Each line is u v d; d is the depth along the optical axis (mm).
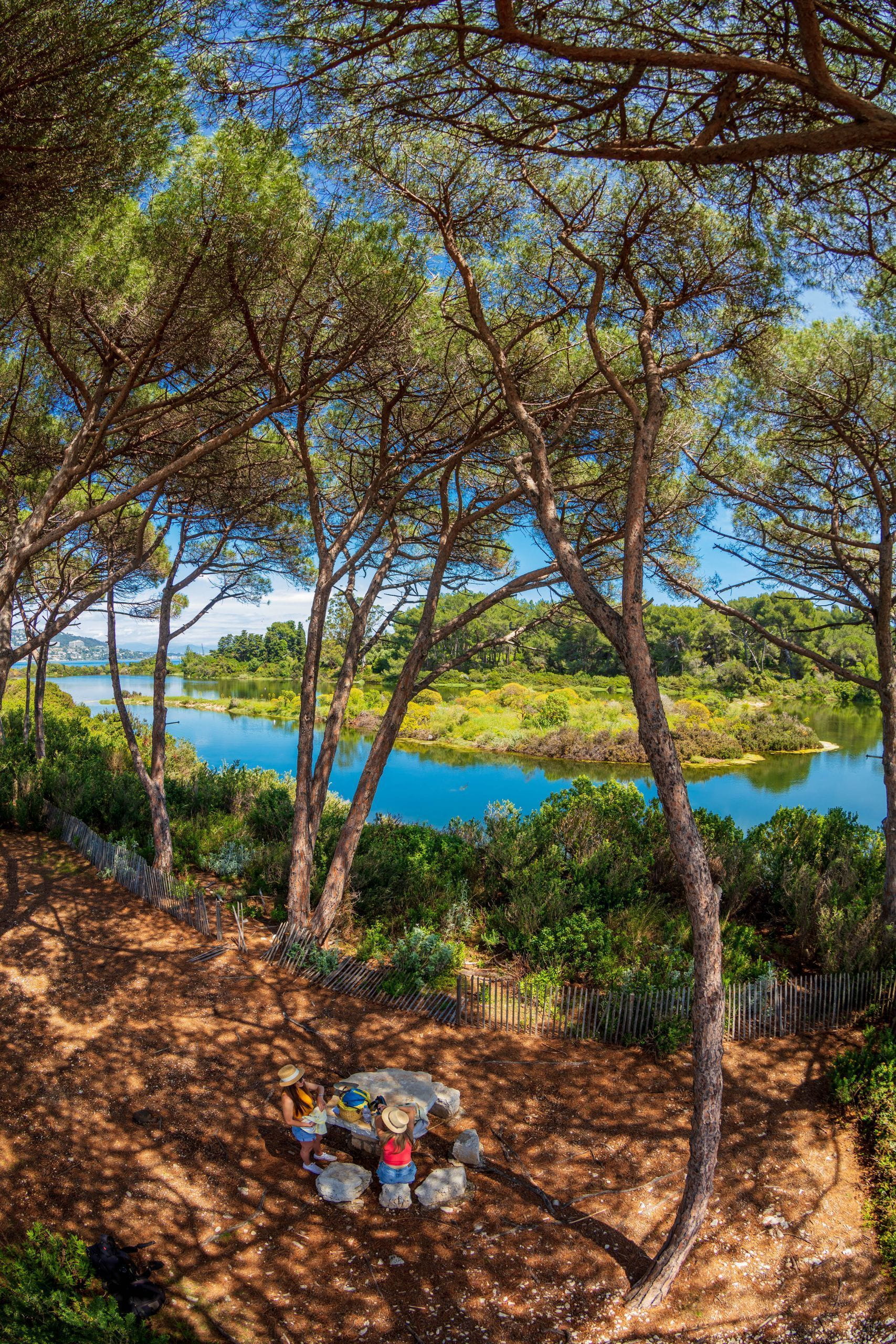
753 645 63500
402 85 5504
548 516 6539
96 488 13234
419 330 8742
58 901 10914
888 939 10039
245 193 6285
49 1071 7172
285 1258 5500
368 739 40656
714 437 9781
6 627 10555
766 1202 6418
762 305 7691
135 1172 6129
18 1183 5840
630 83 4719
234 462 11125
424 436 10656
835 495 10562
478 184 7492
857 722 48906
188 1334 4750
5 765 17078
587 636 72812
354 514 10859
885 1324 5324
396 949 9633
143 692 72688
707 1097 5324
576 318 8695
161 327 6695
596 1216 6133
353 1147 6680
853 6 4688
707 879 5359
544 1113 7320
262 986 9023
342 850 9992
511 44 4828
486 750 37094
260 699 63875
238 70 5355
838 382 9484
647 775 30656
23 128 5277
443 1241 5770
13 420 9094
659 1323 5215
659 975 9188
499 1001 8695
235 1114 6938
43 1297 4402
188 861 12992
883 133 3764
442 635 10242
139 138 5668
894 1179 6578
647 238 7398
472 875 12562
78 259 6715
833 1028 9180
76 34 4910
